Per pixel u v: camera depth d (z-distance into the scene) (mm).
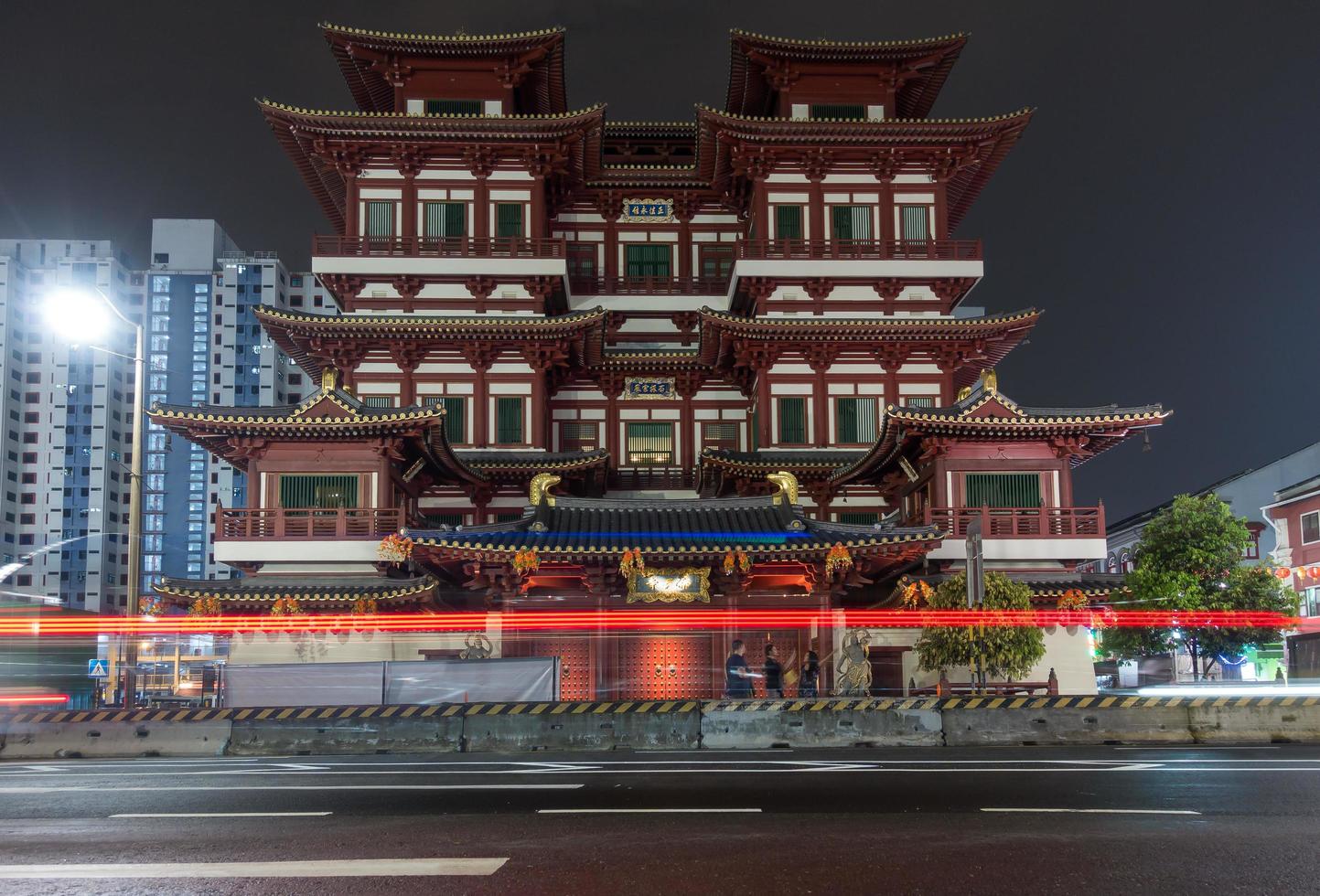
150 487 172125
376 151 60812
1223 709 29812
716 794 17672
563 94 67625
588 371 64500
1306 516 75562
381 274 59469
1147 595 52750
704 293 67250
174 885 10680
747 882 10750
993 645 41125
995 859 11781
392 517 46625
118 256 184250
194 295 173875
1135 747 28453
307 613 45281
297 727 29062
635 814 15266
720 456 56781
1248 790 17562
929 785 18625
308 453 47156
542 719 29312
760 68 64562
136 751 28734
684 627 41781
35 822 14969
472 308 60344
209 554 170250
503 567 40750
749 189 65500
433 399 59031
